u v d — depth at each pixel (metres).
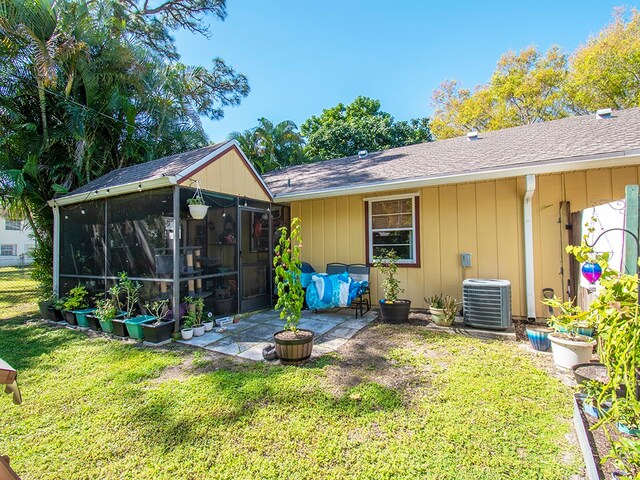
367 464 2.03
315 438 2.30
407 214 6.38
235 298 5.95
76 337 4.91
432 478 1.90
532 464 1.99
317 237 7.35
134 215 5.42
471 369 3.38
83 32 7.94
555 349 3.37
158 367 3.63
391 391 2.95
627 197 2.75
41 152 7.41
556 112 17.80
